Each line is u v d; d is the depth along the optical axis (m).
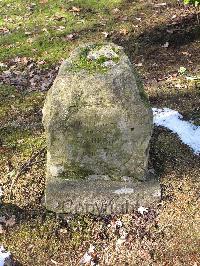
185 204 1.94
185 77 2.71
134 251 1.81
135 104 1.73
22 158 2.20
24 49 3.07
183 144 2.19
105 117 1.74
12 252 1.83
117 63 1.75
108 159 1.83
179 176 2.04
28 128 2.39
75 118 1.75
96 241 1.85
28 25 3.32
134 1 3.57
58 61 2.94
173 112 2.38
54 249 1.83
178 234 1.86
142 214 1.92
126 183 1.90
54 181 1.90
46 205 1.93
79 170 1.87
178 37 3.11
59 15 3.41
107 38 3.14
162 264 1.77
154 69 2.84
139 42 3.09
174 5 3.47
